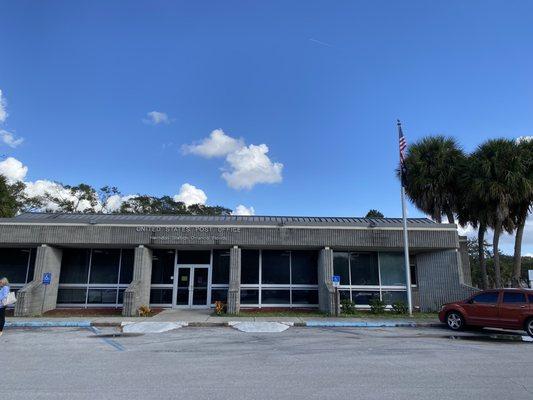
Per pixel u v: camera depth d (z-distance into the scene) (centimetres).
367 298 2145
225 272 2183
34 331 1391
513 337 1317
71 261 2158
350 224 2020
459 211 2639
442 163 2569
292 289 2158
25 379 724
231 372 787
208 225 2002
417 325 1579
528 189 2145
